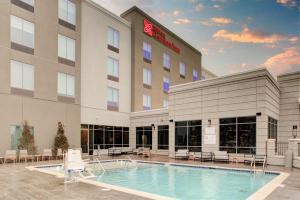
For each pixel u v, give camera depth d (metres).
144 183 11.63
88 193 7.85
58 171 13.07
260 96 17.42
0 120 17.62
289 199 7.38
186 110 22.14
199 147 20.88
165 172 14.95
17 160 17.67
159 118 26.52
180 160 19.78
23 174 11.78
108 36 27.48
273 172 13.38
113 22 28.27
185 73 41.97
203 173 14.45
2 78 17.89
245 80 18.27
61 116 21.81
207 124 20.42
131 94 30.17
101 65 26.30
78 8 23.95
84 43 24.52
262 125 17.16
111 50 27.77
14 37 18.78
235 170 14.65
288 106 21.47
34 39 20.08
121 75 29.00
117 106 28.17
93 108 25.06
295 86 21.22
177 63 39.75
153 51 34.06
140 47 31.53
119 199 7.09
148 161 18.77
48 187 8.79
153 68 33.84
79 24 23.98
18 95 18.80
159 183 11.62
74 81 23.22
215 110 19.98
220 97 19.73
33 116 19.70
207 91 20.64
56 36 21.77
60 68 21.98
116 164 17.97
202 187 10.69
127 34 30.28
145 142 27.83
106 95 26.70
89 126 24.59
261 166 15.89
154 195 7.55
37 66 20.19
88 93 24.62
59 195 7.62
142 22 32.19
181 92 22.64
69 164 10.60
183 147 22.12
